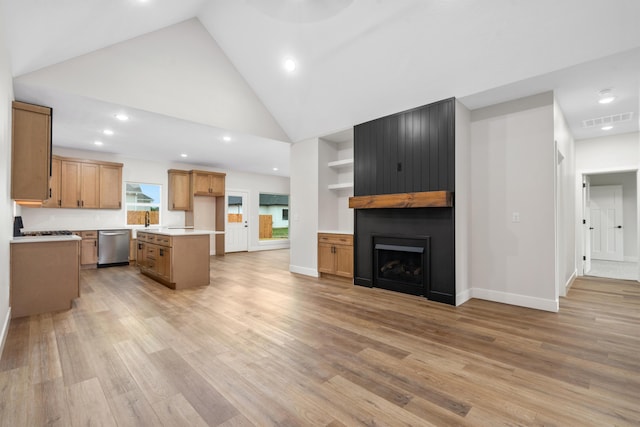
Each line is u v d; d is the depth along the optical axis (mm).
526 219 3418
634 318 3025
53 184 5668
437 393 1757
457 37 2936
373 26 3203
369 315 3139
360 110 4230
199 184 7645
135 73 3785
